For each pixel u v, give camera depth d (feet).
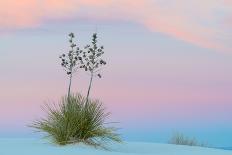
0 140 40.96
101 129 39.27
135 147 40.06
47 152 33.65
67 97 39.83
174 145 42.60
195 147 41.47
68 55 39.58
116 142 41.42
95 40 39.37
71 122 38.37
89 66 39.40
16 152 33.04
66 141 37.70
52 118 39.14
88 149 36.40
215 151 38.88
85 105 39.40
